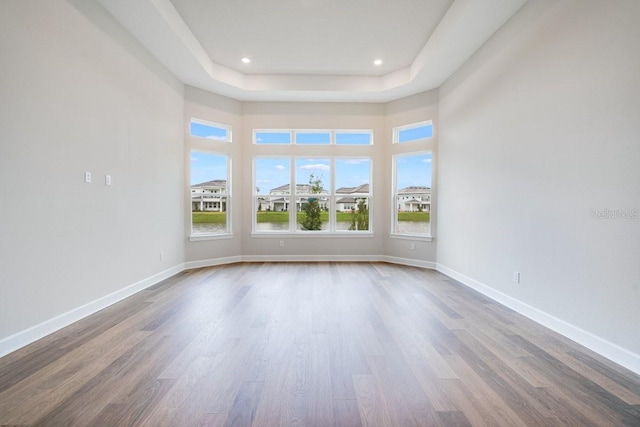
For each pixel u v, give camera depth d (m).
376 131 6.19
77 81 2.92
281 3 3.54
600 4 2.28
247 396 1.74
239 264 5.84
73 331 2.65
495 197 3.63
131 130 3.80
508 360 2.18
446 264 5.02
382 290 4.04
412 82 5.14
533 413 1.61
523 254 3.13
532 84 3.00
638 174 2.03
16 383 1.85
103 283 3.30
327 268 5.49
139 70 3.95
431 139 5.46
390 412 1.61
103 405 1.65
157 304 3.42
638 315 2.03
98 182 3.21
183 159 5.21
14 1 2.29
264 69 5.28
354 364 2.11
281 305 3.40
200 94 5.44
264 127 6.11
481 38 3.76
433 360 2.17
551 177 2.76
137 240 3.94
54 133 2.66
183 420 1.54
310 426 1.50
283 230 6.30
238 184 6.10
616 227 2.17
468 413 1.61
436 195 5.43
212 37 4.29
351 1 3.50
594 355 2.26
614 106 2.18
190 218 5.35
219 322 2.88
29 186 2.43
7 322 2.26
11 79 2.28
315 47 4.54
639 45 2.02
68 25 2.80
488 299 3.66
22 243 2.37
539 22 2.90
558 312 2.68
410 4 3.55
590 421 1.55
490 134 3.73
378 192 6.22
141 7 3.27
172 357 2.19
